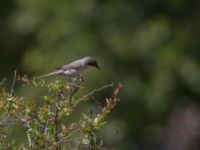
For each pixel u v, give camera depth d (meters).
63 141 6.64
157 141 22.47
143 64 20.50
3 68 23.11
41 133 6.72
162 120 20.84
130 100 20.28
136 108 20.30
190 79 20.67
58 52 20.47
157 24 20.70
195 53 20.98
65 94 7.02
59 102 6.78
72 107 6.81
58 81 6.89
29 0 21.61
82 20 21.12
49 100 6.78
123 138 20.22
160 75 20.33
